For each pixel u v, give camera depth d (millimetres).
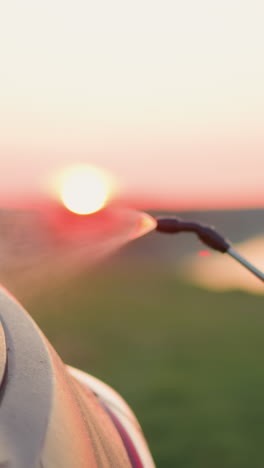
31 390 544
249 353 5145
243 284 9555
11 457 451
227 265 11578
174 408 3773
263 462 3021
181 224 1701
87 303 7176
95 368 4711
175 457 3088
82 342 5461
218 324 6473
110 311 6887
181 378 4375
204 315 6898
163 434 3377
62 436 513
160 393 4055
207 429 3418
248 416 3605
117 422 950
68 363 4887
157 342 5602
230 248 1691
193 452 3125
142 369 4672
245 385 4223
